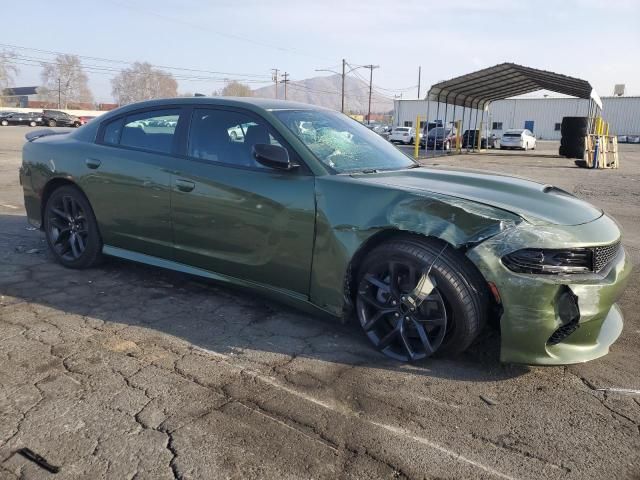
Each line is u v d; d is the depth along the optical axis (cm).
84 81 10750
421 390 282
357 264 328
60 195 464
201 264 386
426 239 299
